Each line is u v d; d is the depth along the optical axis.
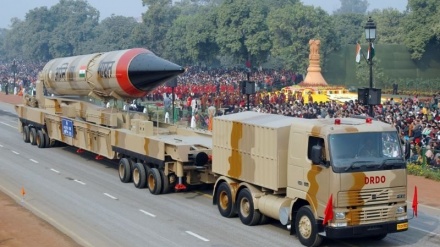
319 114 54.03
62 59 48.22
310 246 23.45
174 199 32.34
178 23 140.00
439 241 24.94
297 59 109.31
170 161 32.44
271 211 25.31
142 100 75.88
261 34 115.75
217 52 132.25
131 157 35.94
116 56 39.62
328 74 115.62
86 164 42.81
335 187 22.12
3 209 29.56
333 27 113.06
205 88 85.31
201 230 26.27
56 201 31.75
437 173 37.28
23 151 48.34
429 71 113.38
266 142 25.19
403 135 43.22
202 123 58.38
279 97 70.81
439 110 61.19
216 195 29.38
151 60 38.16
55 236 24.98
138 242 24.53
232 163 27.47
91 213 29.28
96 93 42.28
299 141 23.80
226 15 119.81
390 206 22.89
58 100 47.28
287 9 111.38
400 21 133.25
